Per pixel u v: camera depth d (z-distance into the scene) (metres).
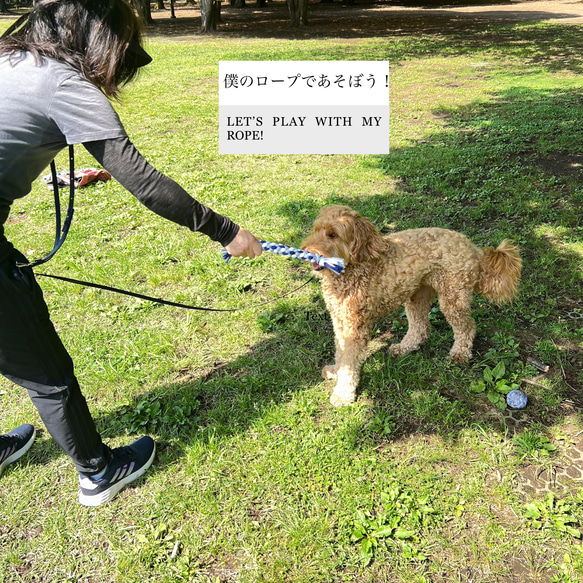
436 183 6.41
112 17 1.92
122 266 4.84
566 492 2.61
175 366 3.61
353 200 6.11
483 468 2.75
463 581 2.26
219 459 2.86
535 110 9.27
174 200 1.96
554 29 21.08
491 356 3.54
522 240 4.88
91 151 1.87
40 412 2.32
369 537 2.43
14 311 2.01
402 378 3.42
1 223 1.95
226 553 2.42
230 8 40.53
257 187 6.68
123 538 2.50
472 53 16.69
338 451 2.88
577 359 3.47
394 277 3.19
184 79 14.62
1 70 1.77
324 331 3.94
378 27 25.66
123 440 3.05
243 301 4.31
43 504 2.68
